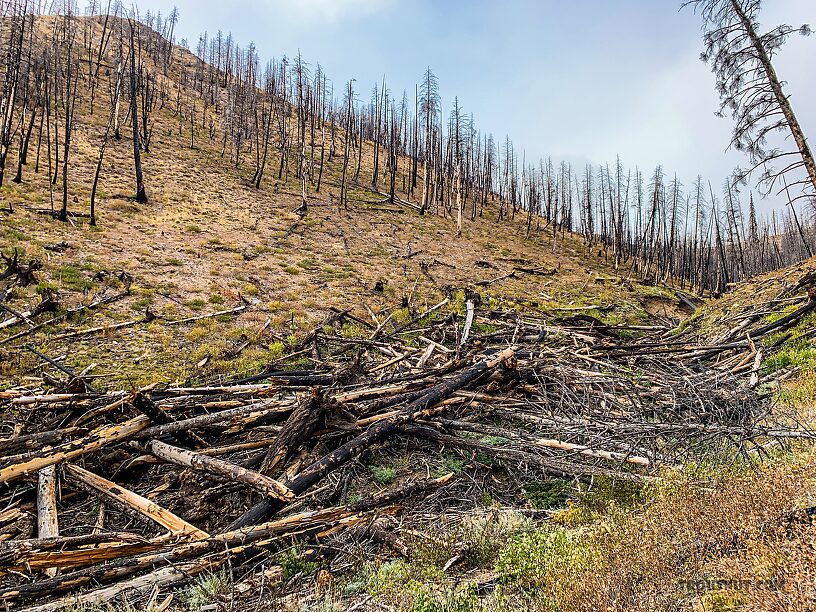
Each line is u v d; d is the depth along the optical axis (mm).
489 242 43250
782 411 7137
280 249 28219
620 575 3090
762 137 14180
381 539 4934
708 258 50531
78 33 70500
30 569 4016
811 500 3650
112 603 3912
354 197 48031
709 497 3869
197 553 4449
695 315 21312
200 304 18688
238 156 48562
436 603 3381
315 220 36500
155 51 78312
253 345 15898
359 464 6992
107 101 51062
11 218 21969
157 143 45250
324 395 6922
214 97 70938
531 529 4770
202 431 7207
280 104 72250
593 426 7363
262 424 7422
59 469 5871
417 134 70125
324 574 4199
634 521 3836
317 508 5863
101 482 5617
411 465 7152
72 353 13531
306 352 14742
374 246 34000
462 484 6406
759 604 2686
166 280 20438
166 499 6066
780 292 17047
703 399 8195
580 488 5898
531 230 58406
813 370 8445
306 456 6586
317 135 70812
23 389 8898
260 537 4738
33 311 14914
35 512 5410
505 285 30297
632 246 62594
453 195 61312
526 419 8125
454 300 24234
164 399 7672
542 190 77125
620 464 6180
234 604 3885
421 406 7836
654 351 13359
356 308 21047
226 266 23781
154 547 4480
